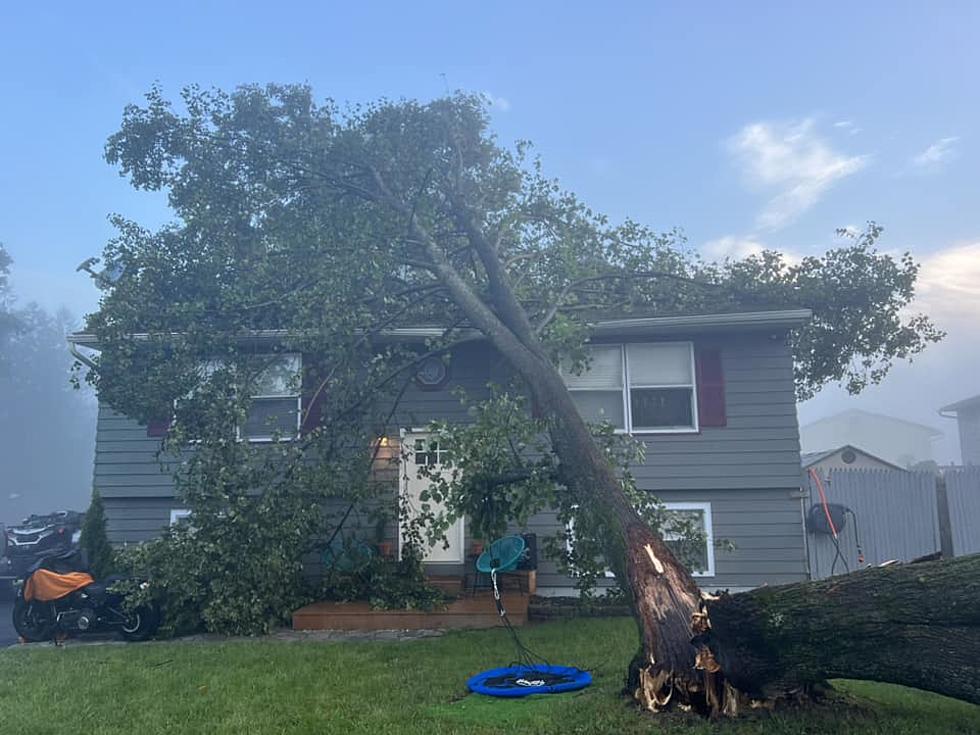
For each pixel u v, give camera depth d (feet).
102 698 21.48
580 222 38.96
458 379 39.17
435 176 35.40
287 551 30.35
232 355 32.89
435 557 38.50
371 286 33.55
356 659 25.18
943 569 14.32
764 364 38.01
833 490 38.58
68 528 49.55
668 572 19.33
